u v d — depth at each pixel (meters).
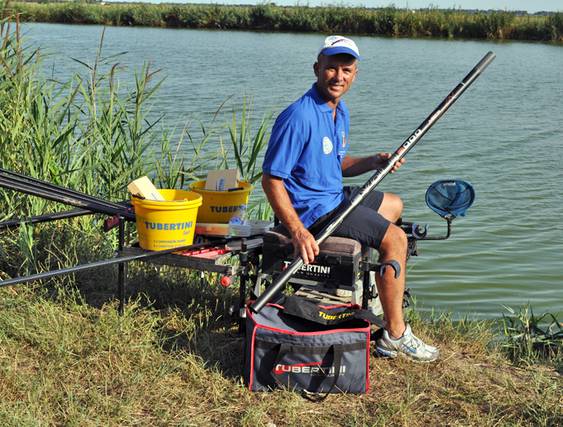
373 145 13.24
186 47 33.72
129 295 4.80
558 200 9.94
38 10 54.50
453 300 6.59
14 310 4.33
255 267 4.43
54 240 5.43
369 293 4.11
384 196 4.56
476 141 13.75
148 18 52.34
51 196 4.34
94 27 49.47
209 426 3.49
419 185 10.56
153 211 4.15
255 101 17.42
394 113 16.72
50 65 21.86
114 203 4.62
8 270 5.12
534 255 7.84
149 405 3.62
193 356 4.02
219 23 50.88
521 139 14.04
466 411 3.72
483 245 8.11
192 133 13.07
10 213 5.62
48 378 3.73
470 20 42.69
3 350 3.96
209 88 19.53
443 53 32.62
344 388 3.80
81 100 11.73
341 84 4.00
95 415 3.48
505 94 20.52
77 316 4.38
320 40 40.03
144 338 4.13
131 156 6.34
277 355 3.73
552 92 21.12
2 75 6.21
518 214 9.28
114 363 3.93
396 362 4.19
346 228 4.05
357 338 3.78
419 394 3.81
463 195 4.40
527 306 6.32
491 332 5.16
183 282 5.08
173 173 6.47
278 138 3.95
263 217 6.94
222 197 4.45
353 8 46.88
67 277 4.89
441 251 7.89
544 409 3.72
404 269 4.11
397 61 28.83
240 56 29.72
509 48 36.22
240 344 4.28
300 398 3.72
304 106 3.98
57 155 6.15
